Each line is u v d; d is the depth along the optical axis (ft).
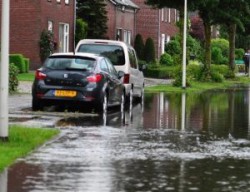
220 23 235.20
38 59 246.47
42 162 54.60
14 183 46.32
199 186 46.34
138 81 135.03
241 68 405.80
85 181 47.29
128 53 125.18
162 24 375.25
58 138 70.18
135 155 59.72
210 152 62.85
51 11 257.14
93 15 298.35
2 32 62.28
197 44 355.15
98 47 123.75
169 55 337.11
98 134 75.00
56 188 44.78
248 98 158.81
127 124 88.63
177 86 200.95
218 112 114.01
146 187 45.65
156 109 118.83
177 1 203.10
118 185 46.14
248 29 296.10
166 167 53.67
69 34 275.39
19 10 246.27
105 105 102.37
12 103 115.24
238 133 80.64
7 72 62.90
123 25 342.64
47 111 101.04
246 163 56.39
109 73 106.01
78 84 99.35
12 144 62.13
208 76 236.43
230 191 44.88
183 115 106.52
